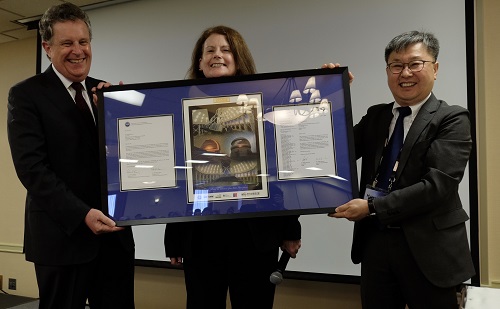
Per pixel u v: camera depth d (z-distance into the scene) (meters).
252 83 1.47
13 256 3.65
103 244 1.60
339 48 2.34
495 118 2.10
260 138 1.45
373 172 1.45
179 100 1.48
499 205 2.10
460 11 2.09
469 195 2.07
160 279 2.90
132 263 1.69
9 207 3.74
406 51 1.40
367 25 2.28
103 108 1.48
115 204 1.45
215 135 1.47
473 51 2.05
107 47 3.02
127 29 2.95
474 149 2.06
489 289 1.25
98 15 3.05
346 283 2.33
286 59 2.47
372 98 2.27
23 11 3.13
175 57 2.79
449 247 1.31
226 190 1.44
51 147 1.44
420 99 1.42
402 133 1.43
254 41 2.56
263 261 1.49
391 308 1.41
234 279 1.50
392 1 2.23
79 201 1.39
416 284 1.33
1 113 3.80
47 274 1.44
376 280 1.40
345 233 2.35
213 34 1.57
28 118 1.40
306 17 2.43
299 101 1.46
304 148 1.44
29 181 1.38
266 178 1.44
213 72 1.54
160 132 1.48
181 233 1.54
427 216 1.32
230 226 1.51
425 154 1.35
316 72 1.46
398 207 1.28
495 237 2.11
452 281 1.28
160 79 2.84
